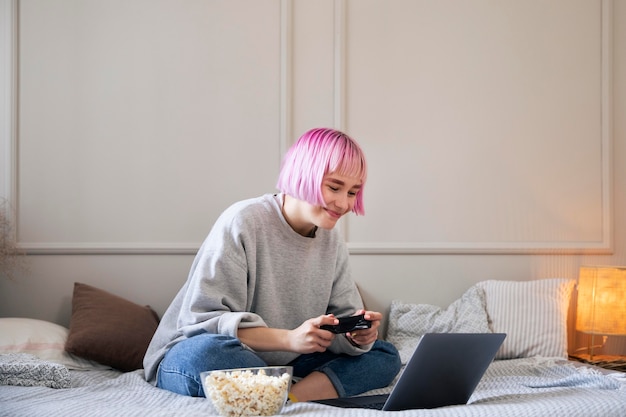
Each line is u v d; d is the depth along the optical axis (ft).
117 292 10.44
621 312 10.53
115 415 5.03
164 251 10.52
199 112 10.73
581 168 11.57
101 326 9.06
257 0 10.91
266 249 6.97
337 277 7.59
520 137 11.44
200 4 10.80
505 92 11.43
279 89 10.89
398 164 11.16
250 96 10.84
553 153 11.50
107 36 10.61
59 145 10.48
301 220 6.98
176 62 10.72
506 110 11.42
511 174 11.39
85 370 8.79
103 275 10.44
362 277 11.02
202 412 5.25
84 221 10.47
